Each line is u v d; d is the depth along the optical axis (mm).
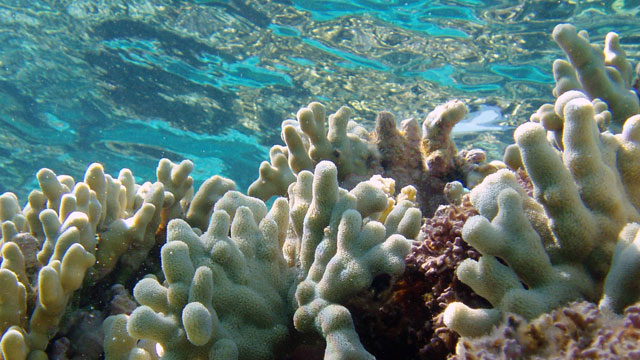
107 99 11898
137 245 3158
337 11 8820
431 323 1915
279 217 2223
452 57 9078
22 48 11000
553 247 1552
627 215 1552
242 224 2074
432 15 8570
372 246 1889
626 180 1704
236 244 2008
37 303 2312
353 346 1649
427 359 1837
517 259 1488
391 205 2617
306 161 3756
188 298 1763
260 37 9633
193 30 9742
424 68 9328
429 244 2025
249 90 10836
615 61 3875
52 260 2436
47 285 2201
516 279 1485
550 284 1462
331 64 9672
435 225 2061
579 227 1497
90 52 10781
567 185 1509
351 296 1874
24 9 10094
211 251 1907
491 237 1479
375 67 9453
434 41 8984
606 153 1702
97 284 2945
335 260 1848
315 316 1800
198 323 1577
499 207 1553
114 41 10406
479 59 9008
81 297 2812
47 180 2939
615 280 1339
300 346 1961
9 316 2236
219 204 2326
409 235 2143
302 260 2049
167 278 1795
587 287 1459
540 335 1269
